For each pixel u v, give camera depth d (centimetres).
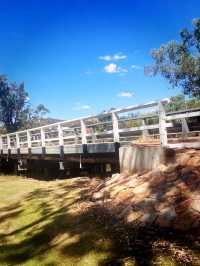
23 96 7131
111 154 1226
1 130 7056
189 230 649
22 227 885
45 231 823
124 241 679
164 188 786
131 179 969
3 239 820
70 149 1504
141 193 829
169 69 3600
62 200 1072
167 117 907
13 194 1308
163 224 696
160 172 859
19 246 768
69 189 1239
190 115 847
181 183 761
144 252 622
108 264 613
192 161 802
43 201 1101
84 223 813
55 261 666
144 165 969
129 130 1090
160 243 639
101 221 800
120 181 1012
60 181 1510
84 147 1363
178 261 571
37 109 7269
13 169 2641
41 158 1909
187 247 606
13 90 7069
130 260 609
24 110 7181
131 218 759
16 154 2422
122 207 825
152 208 748
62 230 803
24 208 1054
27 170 2297
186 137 1018
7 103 7006
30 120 7250
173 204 720
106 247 672
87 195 1055
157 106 940
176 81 3600
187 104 2270
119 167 1180
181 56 3494
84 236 741
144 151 966
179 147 896
